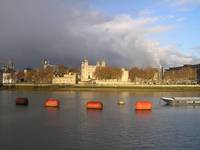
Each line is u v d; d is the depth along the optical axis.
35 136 106.62
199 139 102.44
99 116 156.12
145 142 98.31
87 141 99.56
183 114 165.25
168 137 105.38
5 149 90.19
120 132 113.88
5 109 186.75
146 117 153.25
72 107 199.00
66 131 115.75
